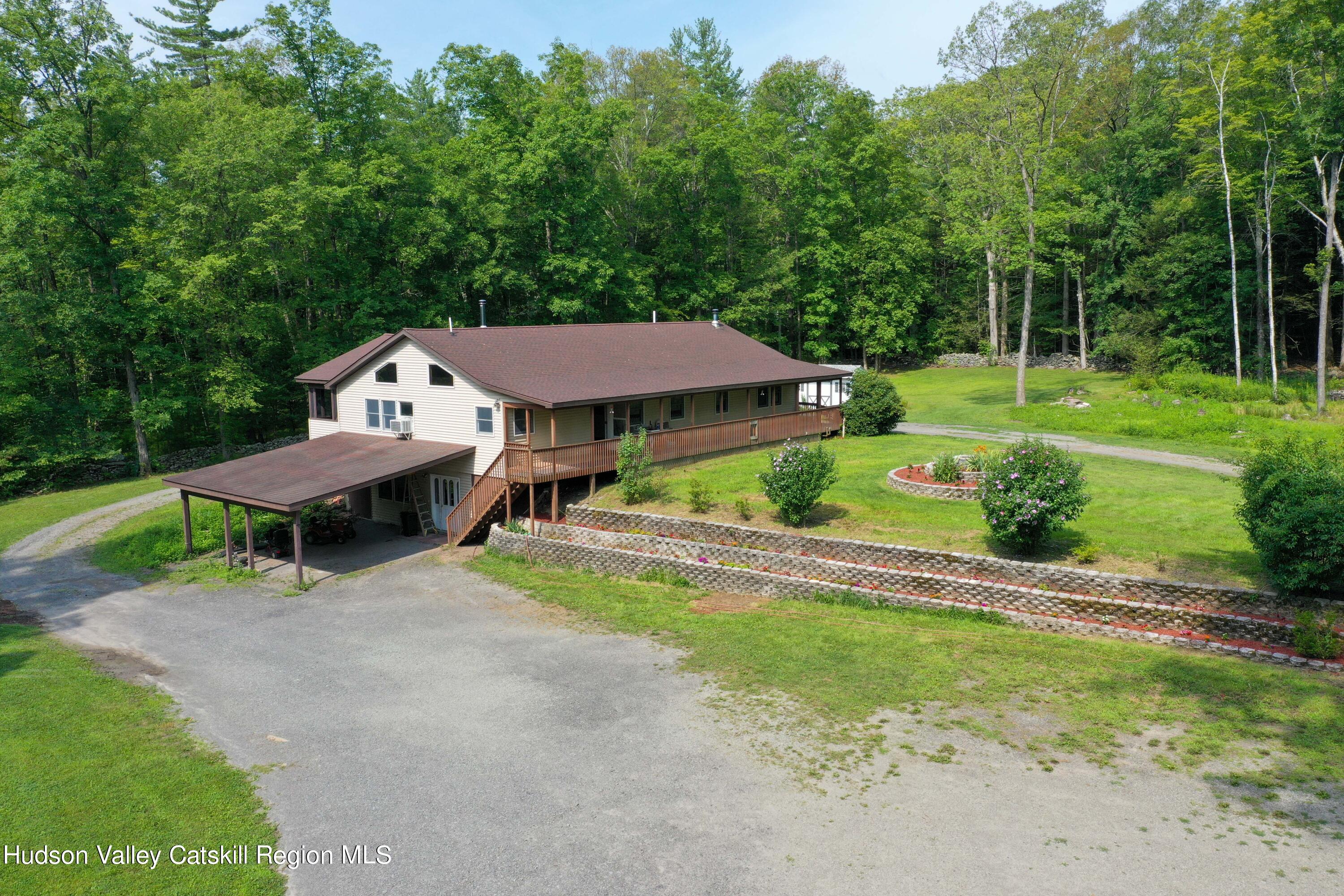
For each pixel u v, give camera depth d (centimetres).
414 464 2544
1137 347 4603
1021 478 1700
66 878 894
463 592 2072
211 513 2906
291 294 4450
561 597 1952
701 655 1521
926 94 5631
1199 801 945
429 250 4188
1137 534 1859
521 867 898
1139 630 1450
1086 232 5397
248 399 3816
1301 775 977
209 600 2142
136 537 2736
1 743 1251
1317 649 1255
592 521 2392
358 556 2527
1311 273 3462
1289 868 818
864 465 2806
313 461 2652
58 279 4044
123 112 3653
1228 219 4138
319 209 3941
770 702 1290
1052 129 4050
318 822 1009
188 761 1188
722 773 1081
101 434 3775
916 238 5666
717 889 841
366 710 1363
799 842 916
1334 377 4147
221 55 5625
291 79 4125
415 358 2798
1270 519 1413
